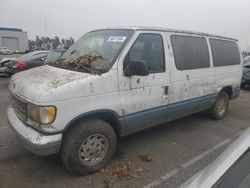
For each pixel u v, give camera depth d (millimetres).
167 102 4453
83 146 3455
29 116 3262
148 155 4250
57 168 3752
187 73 4789
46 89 3115
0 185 3318
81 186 3350
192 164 4023
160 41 4328
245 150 1774
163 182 3504
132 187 3369
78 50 4367
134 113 3939
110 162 3965
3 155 4102
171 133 5301
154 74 4133
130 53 3822
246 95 10164
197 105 5246
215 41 5711
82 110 3326
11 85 4012
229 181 1583
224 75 5965
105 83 3508
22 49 58000
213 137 5172
